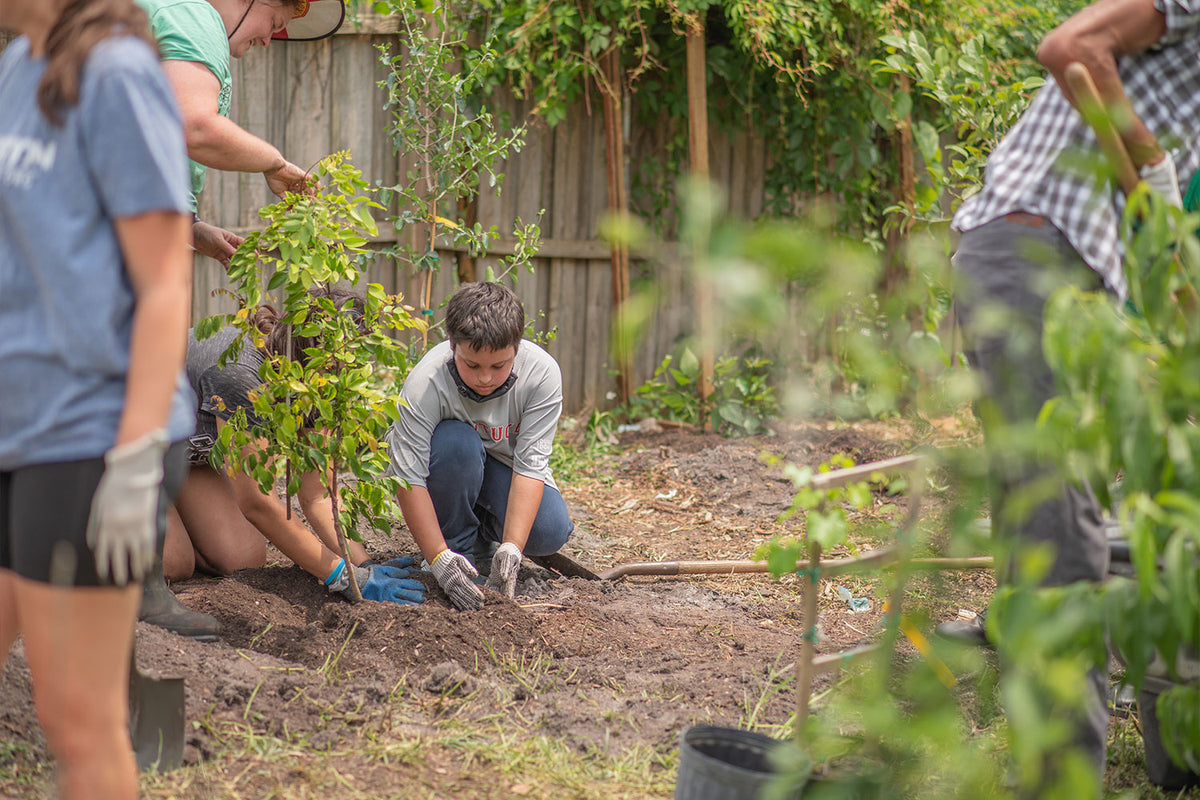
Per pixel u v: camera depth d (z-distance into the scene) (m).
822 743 1.75
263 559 3.97
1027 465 2.18
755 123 6.77
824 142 6.84
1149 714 2.63
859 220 6.96
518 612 3.47
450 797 2.54
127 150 1.71
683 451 6.08
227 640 3.28
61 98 1.71
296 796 2.49
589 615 3.63
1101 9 2.21
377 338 3.33
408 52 5.88
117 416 1.80
